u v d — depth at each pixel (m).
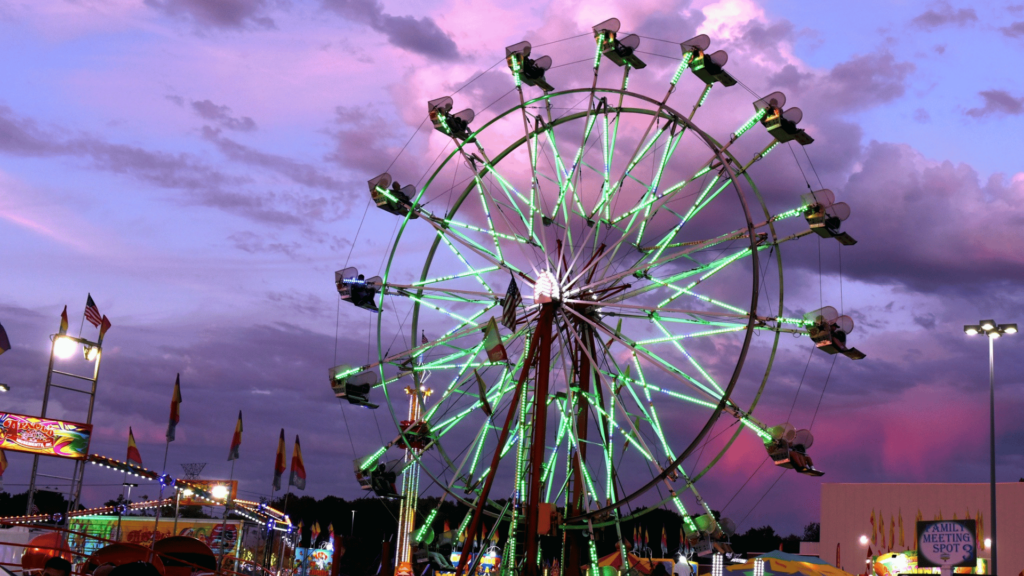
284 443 54.72
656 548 104.94
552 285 33.16
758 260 29.56
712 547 31.19
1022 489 65.56
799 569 36.50
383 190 35.38
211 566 23.05
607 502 33.28
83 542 40.03
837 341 30.84
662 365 31.56
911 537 70.69
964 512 68.06
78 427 38.22
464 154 35.12
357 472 34.78
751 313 29.27
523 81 35.66
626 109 34.34
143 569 7.48
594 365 32.22
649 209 33.78
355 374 35.12
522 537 34.12
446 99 35.22
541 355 32.16
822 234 32.16
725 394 29.22
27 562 23.12
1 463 39.88
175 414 45.09
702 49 32.28
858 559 73.38
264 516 53.09
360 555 116.81
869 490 74.12
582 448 34.16
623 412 31.78
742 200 30.14
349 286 35.31
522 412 34.03
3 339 41.88
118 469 40.28
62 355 40.69
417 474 55.78
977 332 37.19
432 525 34.78
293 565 63.38
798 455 29.77
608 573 32.00
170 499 49.72
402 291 35.94
